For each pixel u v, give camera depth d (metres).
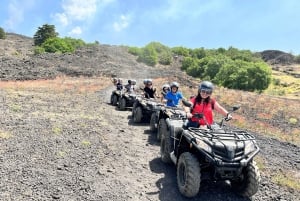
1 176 6.14
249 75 74.50
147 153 8.59
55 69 50.00
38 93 21.80
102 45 121.81
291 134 15.09
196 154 6.16
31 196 5.49
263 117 20.77
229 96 33.97
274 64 194.25
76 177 6.48
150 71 68.44
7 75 38.00
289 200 6.23
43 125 10.80
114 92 18.78
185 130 6.31
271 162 8.96
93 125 11.51
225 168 5.48
